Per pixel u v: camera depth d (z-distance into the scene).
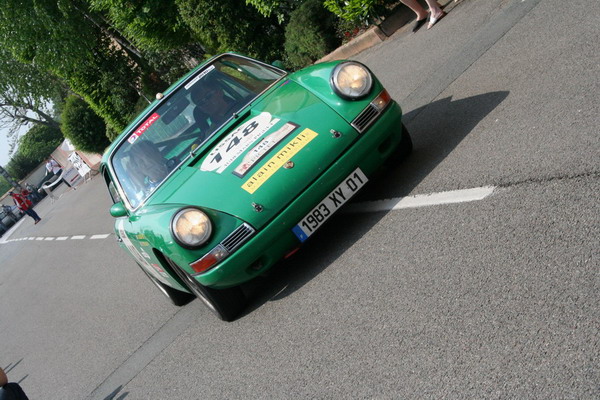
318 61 12.74
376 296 4.02
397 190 5.13
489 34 7.32
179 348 5.52
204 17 14.02
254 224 4.39
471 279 3.51
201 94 5.62
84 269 11.95
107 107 24.95
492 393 2.72
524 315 3.01
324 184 4.52
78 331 8.19
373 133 4.70
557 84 5.13
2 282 17.50
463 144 5.17
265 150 4.65
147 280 8.62
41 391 6.75
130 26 17.50
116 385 5.61
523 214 3.75
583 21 5.96
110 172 5.52
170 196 4.82
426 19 9.74
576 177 3.78
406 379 3.15
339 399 3.37
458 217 4.19
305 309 4.50
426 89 7.16
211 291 4.96
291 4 13.67
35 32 22.34
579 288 2.95
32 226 29.17
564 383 2.54
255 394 3.98
